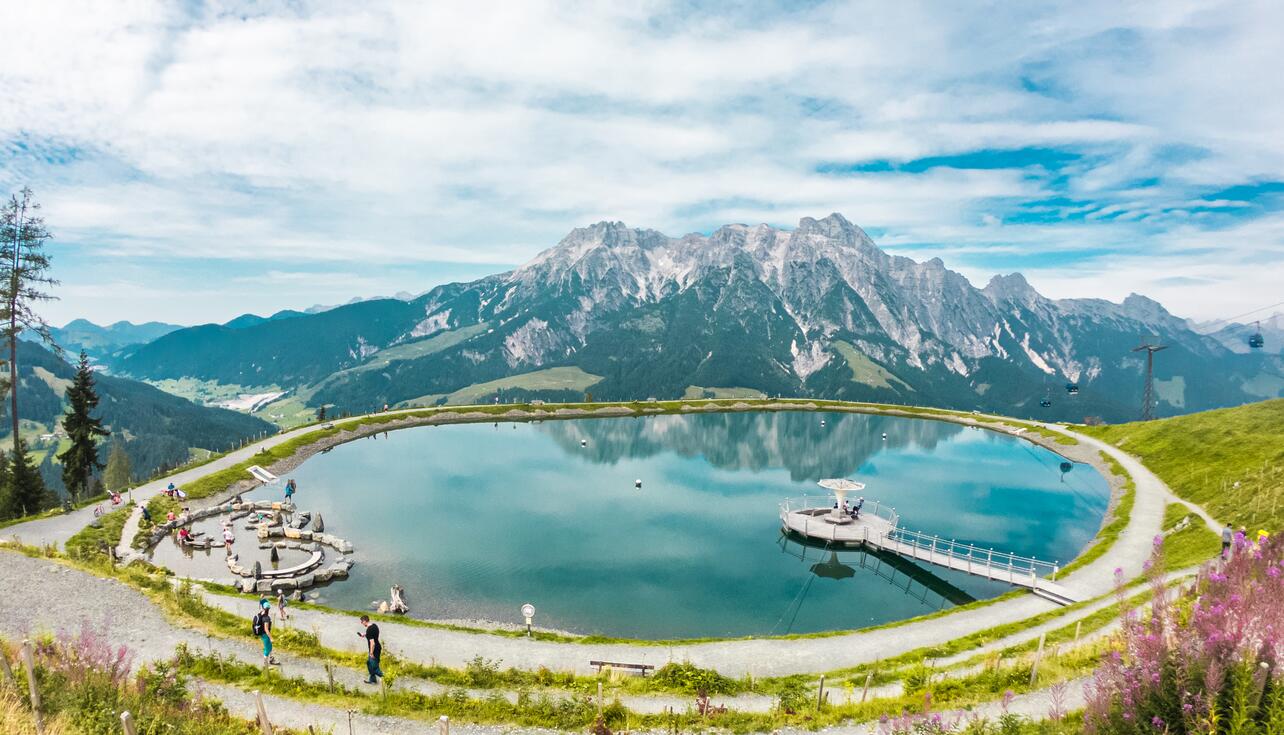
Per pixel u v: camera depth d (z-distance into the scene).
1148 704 14.29
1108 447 124.31
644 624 55.06
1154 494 83.25
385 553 71.88
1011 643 41.31
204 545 70.06
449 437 158.12
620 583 64.44
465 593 60.88
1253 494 65.31
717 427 178.12
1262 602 15.34
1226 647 14.00
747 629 54.38
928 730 20.42
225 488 95.19
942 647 41.56
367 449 141.38
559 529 82.94
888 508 93.56
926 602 60.69
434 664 37.53
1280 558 22.62
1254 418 93.56
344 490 103.00
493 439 155.75
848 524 80.00
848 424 184.38
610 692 33.62
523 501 97.62
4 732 17.45
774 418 195.25
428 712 29.12
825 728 27.50
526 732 27.55
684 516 90.19
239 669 33.16
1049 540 79.19
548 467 124.38
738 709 31.77
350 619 46.00
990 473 119.94
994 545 76.94
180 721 21.89
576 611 57.50
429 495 100.25
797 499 100.25
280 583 58.78
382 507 92.44
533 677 35.75
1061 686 18.27
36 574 45.72
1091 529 84.00
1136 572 55.50
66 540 62.72
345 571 64.69
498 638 43.59
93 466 101.50
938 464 129.38
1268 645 13.68
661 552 74.31
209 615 42.25
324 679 33.31
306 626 43.91
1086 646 34.78
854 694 33.00
